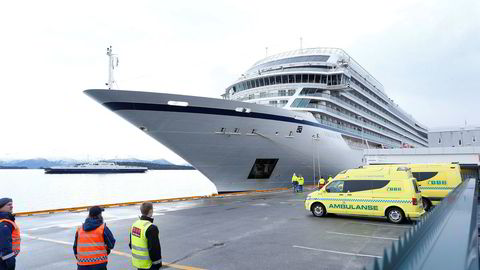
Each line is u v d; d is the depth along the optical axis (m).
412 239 2.02
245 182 22.44
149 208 4.27
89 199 46.59
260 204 15.95
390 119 44.81
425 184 13.45
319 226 10.11
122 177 126.69
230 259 6.70
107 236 4.19
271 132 20.34
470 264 1.75
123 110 16.45
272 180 23.88
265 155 21.25
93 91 16.11
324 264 6.31
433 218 2.84
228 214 12.77
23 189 68.25
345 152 28.22
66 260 6.87
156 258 3.99
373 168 11.27
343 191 11.47
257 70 30.38
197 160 19.44
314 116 24.69
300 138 22.33
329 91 27.09
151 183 95.12
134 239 4.14
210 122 17.91
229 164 20.53
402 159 22.08
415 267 1.65
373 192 10.90
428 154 21.45
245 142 19.70
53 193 58.00
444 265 1.68
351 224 10.41
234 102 18.12
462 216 3.17
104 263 4.16
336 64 27.36
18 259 6.95
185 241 8.27
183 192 59.19
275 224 10.55
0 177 139.75
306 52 31.92
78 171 125.81
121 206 15.90
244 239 8.45
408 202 10.23
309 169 25.09
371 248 7.45
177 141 18.03
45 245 8.18
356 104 32.50
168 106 16.70
